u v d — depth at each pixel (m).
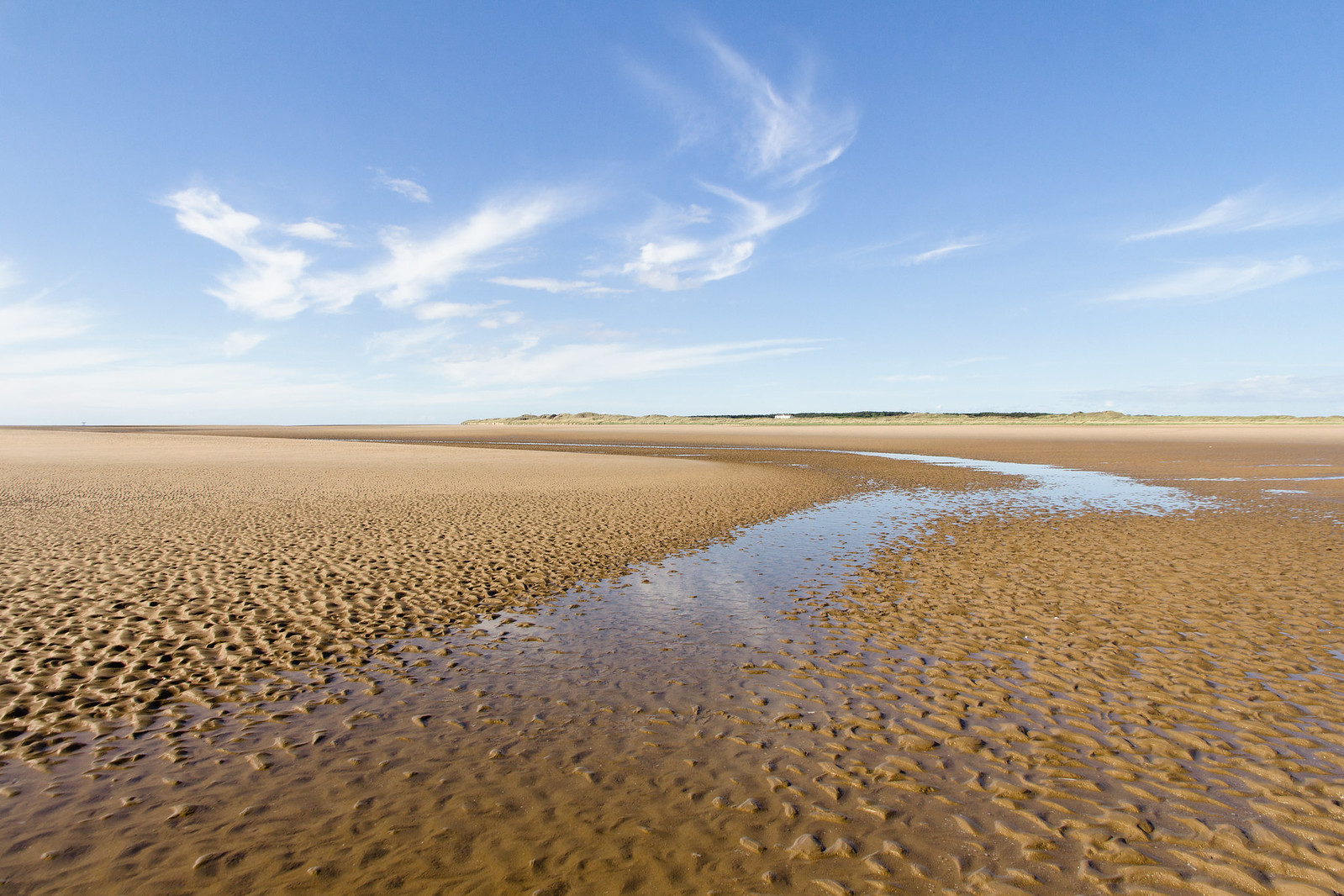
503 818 4.66
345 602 10.12
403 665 7.74
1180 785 5.14
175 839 4.38
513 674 7.51
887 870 4.12
